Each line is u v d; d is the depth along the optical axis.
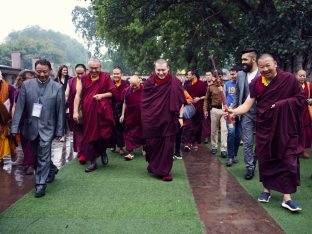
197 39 16.91
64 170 6.55
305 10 10.39
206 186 5.66
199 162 7.42
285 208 4.65
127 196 5.04
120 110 7.98
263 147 4.72
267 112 4.64
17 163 7.22
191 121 8.77
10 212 4.38
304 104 4.66
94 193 5.16
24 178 6.03
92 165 6.51
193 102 8.82
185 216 4.31
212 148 8.38
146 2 14.55
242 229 3.98
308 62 11.60
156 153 6.00
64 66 9.57
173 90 5.95
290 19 10.61
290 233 3.88
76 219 4.18
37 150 5.19
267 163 4.73
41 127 5.11
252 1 13.50
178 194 5.16
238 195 5.21
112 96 6.48
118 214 4.35
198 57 18.02
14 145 7.00
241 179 6.08
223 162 7.43
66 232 3.83
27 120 5.17
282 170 4.60
